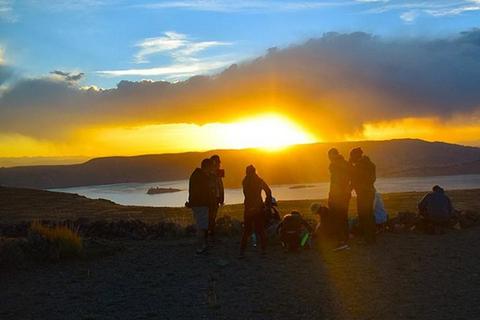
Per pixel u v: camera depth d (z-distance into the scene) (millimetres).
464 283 8656
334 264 10305
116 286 9398
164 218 20609
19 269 10727
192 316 7578
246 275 9734
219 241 12820
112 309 8078
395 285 8688
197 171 11844
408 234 13156
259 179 11344
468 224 13812
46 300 8695
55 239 11508
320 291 8508
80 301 8570
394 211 18234
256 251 11789
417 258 10516
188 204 11828
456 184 73438
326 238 11781
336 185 11844
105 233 13844
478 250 11062
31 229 12289
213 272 10070
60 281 9867
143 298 8594
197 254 11570
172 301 8352
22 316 7918
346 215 11836
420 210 13305
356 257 10836
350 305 7738
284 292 8539
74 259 11461
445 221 13117
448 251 11055
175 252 11953
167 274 10055
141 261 11227
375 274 9430
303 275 9562
